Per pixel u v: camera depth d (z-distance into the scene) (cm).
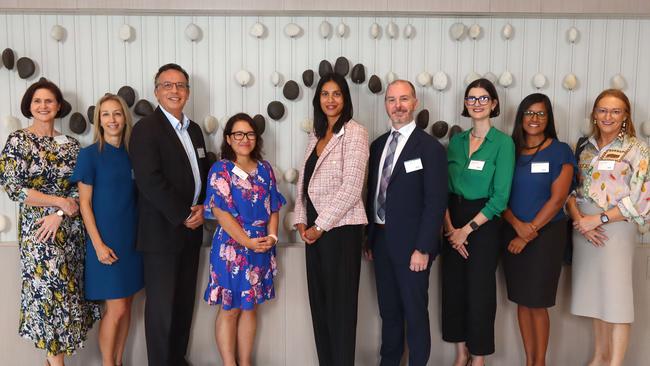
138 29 302
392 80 304
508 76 305
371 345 308
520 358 312
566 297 308
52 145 267
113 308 272
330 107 257
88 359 303
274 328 307
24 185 259
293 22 306
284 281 304
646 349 309
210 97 307
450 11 300
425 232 249
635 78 314
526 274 273
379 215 269
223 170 264
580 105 315
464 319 289
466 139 279
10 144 258
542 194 269
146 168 250
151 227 261
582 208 281
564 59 313
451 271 286
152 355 268
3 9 289
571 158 271
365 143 257
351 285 259
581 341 311
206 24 304
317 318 272
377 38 309
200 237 285
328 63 300
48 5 289
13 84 300
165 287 264
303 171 271
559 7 301
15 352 296
